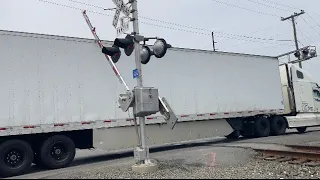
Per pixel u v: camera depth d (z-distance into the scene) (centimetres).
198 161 991
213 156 1072
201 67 1539
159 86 1388
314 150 1193
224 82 1622
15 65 1054
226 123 1706
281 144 1389
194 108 1488
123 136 1281
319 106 2120
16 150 1050
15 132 1030
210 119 1595
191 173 815
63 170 1058
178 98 1440
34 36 1098
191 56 1509
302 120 2019
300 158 1000
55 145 1131
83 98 1175
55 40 1138
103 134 1233
